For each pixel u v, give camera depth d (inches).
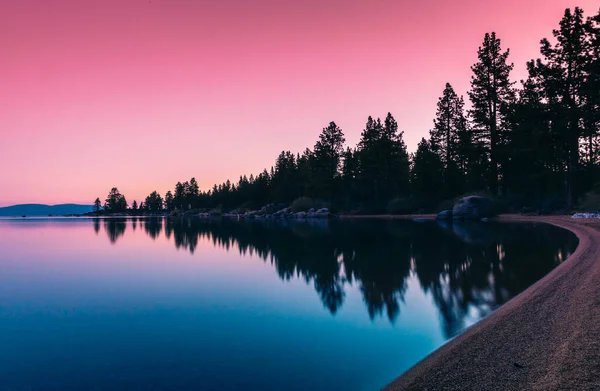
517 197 1897.1
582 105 1601.9
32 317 402.0
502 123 1994.3
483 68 2064.5
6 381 245.0
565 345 219.3
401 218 2206.0
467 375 207.8
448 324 339.9
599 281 351.9
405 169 3230.8
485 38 2052.2
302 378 244.7
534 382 183.9
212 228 2064.5
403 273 584.4
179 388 233.0
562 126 1581.0
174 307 437.4
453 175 2491.4
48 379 247.8
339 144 3479.3
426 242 963.3
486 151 2026.3
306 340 317.7
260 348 300.8
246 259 832.3
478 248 800.9
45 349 304.3
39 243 1347.2
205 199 7175.2
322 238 1212.5
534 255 657.6
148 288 548.7
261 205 4992.6
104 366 267.9
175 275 655.8
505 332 266.5
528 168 1850.4
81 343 318.3
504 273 531.5
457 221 1690.5
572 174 1726.1
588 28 1557.6
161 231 1940.2
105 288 552.4
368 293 473.7
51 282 604.1
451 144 2573.8
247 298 475.2
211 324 369.4
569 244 742.5
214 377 248.1
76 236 1699.1
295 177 4128.9
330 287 518.6
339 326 352.8
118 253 1010.7
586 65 1530.5
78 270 725.9
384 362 266.1
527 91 1790.1
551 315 283.4
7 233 1967.3
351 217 2696.9
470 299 413.4
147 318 393.1
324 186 3361.2
